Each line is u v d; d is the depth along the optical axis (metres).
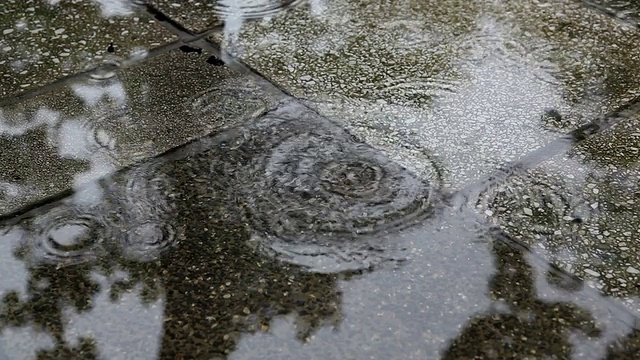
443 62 2.74
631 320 1.83
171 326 1.81
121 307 1.85
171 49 2.80
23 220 2.09
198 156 2.32
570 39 2.87
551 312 1.84
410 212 2.12
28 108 2.51
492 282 1.92
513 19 2.97
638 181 2.23
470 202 2.15
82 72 2.68
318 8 3.04
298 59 2.75
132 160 2.30
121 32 2.89
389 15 2.99
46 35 2.87
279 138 2.38
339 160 2.30
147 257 1.98
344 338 1.78
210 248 2.01
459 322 1.82
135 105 2.52
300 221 2.09
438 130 2.42
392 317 1.83
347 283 1.92
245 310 1.84
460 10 3.02
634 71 2.70
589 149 2.35
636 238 2.05
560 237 2.05
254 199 2.17
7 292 1.89
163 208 2.14
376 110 2.50
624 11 3.02
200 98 2.55
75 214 2.11
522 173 2.25
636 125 2.44
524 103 2.54
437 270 1.95
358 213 2.12
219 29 2.91
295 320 1.82
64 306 1.86
